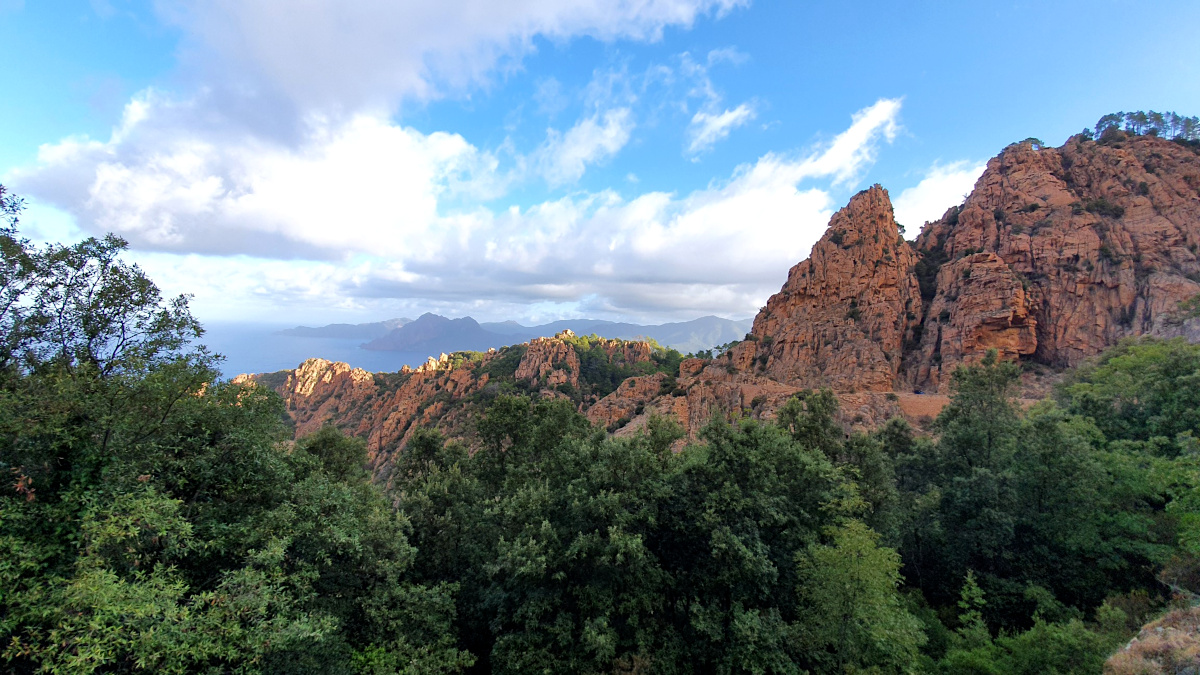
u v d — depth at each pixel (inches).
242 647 608.4
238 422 840.9
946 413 1497.3
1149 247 3137.3
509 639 910.4
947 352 3203.7
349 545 839.1
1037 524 1173.7
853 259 3828.7
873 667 826.8
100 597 491.5
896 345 3403.1
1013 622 1082.7
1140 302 2972.4
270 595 632.4
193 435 782.5
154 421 741.9
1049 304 3223.4
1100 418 1628.9
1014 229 3612.2
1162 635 613.3
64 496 579.8
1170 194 3329.2
